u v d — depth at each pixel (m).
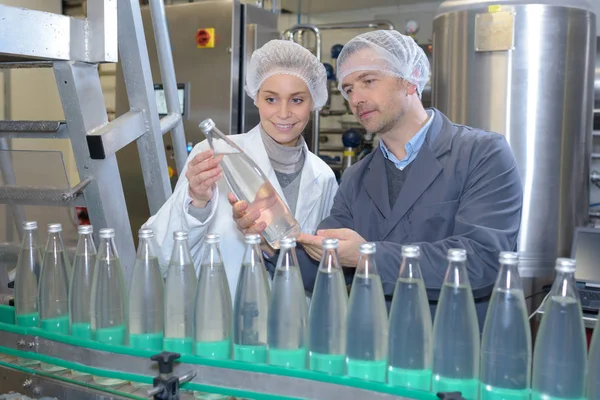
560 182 2.28
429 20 4.58
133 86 1.38
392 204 1.35
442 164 1.27
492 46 2.19
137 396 0.86
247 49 3.00
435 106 2.43
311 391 0.77
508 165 1.20
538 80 2.19
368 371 0.80
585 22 2.25
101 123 1.26
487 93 2.23
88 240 0.98
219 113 3.01
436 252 1.08
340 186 1.47
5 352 0.98
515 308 0.73
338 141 4.64
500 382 0.73
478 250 1.08
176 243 0.92
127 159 3.22
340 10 4.89
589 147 2.42
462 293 0.76
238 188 1.14
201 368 0.83
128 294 0.97
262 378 0.79
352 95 1.26
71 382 0.93
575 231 1.95
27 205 1.28
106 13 1.17
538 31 2.16
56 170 1.16
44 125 1.23
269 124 1.44
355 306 0.80
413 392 0.72
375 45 1.20
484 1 2.22
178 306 0.90
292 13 5.01
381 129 1.27
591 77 2.36
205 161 1.07
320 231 1.07
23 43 1.05
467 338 0.75
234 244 1.45
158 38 1.56
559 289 0.71
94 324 0.93
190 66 3.06
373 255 0.82
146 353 0.85
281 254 0.85
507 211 1.16
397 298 0.80
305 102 1.44
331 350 0.82
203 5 2.99
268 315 0.84
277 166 1.53
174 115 1.59
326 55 4.90
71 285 0.97
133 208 3.25
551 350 0.71
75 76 1.17
